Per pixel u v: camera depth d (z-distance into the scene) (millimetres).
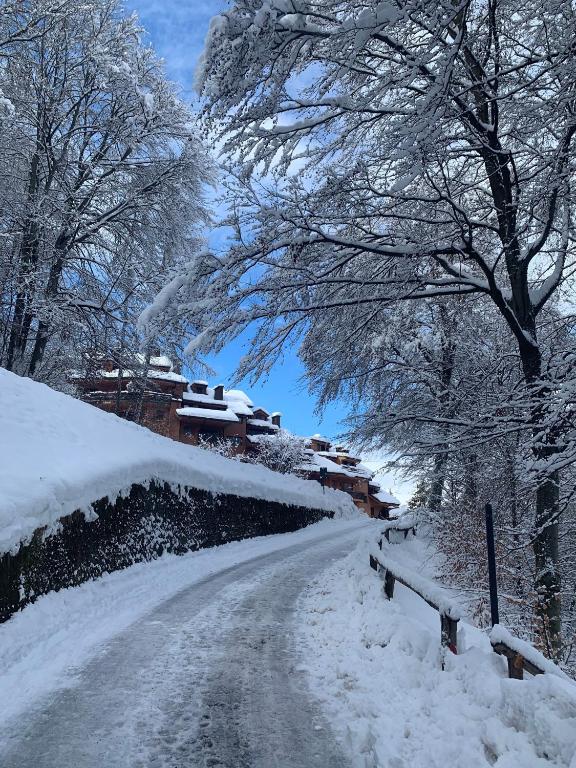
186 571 10586
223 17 4930
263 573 10766
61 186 17094
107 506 8969
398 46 6113
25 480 7012
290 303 7703
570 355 7066
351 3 5742
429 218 8117
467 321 11242
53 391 11852
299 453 43094
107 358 18266
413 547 14727
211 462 16938
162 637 6094
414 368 13523
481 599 9281
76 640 5848
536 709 3359
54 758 3445
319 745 3783
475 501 11094
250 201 6965
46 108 16688
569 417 6316
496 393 8219
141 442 12617
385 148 6379
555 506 7535
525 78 6984
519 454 7562
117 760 3461
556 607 7344
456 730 3732
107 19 17531
